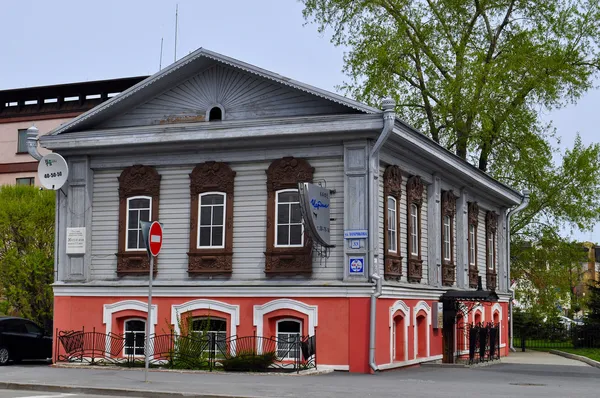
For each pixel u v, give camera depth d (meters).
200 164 25.80
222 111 25.84
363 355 23.25
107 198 26.88
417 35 42.75
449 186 32.12
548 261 45.91
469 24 43.06
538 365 30.88
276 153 24.97
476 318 34.69
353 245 23.67
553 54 41.84
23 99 50.81
